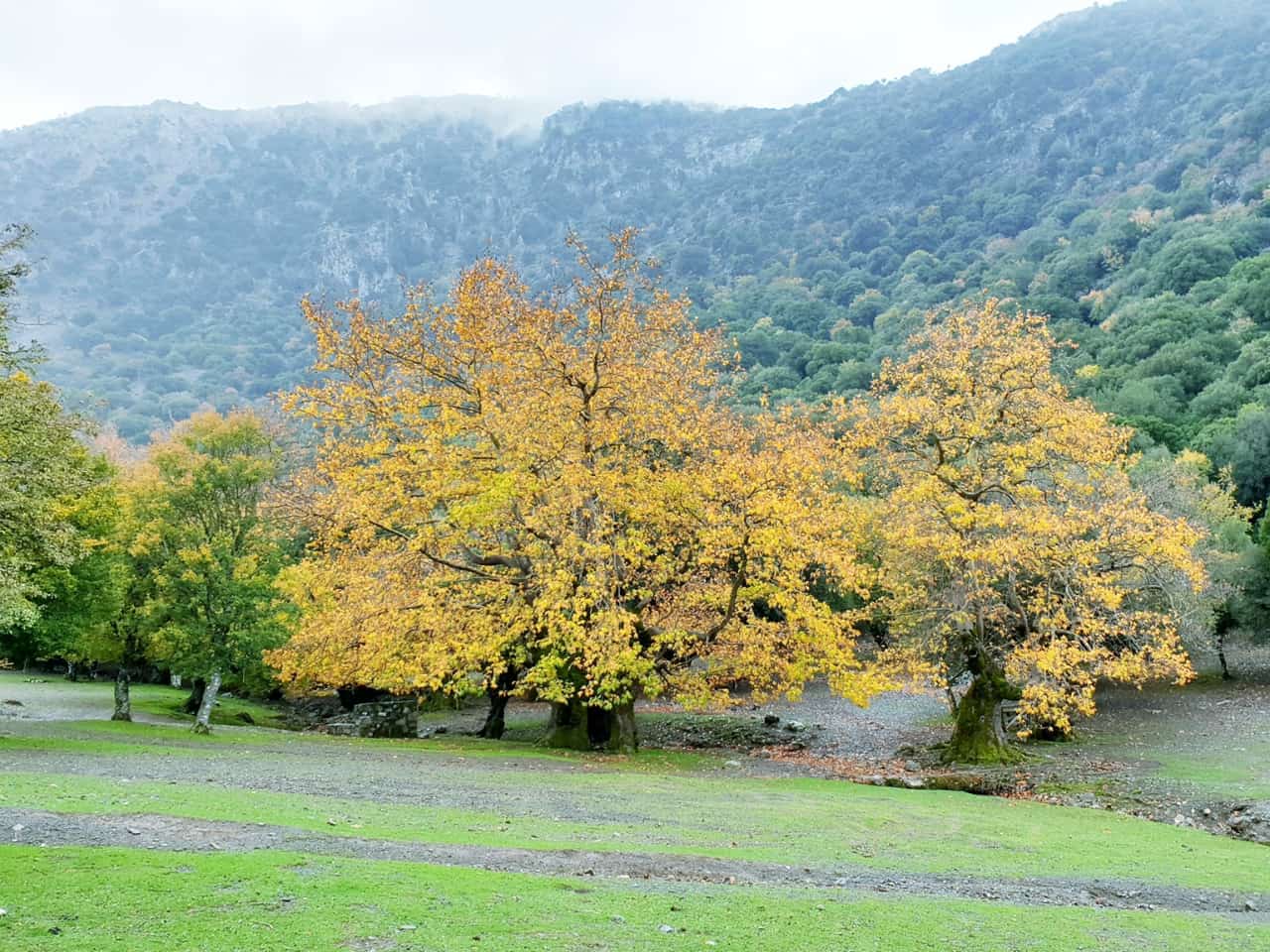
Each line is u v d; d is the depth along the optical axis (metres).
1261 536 50.16
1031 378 30.22
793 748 36.59
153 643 40.47
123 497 37.94
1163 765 29.84
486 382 31.41
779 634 30.62
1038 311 123.44
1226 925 12.20
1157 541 27.48
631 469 30.73
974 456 30.75
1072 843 17.78
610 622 26.52
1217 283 107.38
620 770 26.50
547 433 29.98
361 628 31.44
